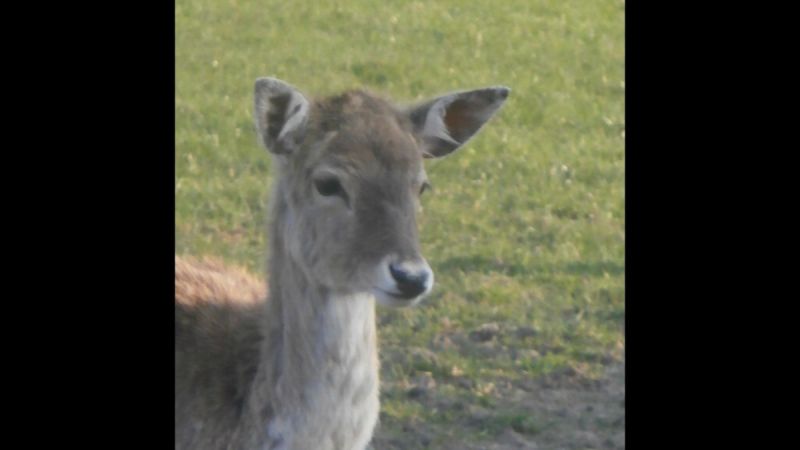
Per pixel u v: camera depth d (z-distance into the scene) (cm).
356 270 1717
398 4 5225
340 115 1789
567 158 3784
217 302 1905
